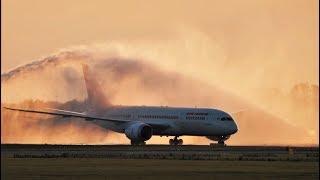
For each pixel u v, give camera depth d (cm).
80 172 14362
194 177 13412
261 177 13488
